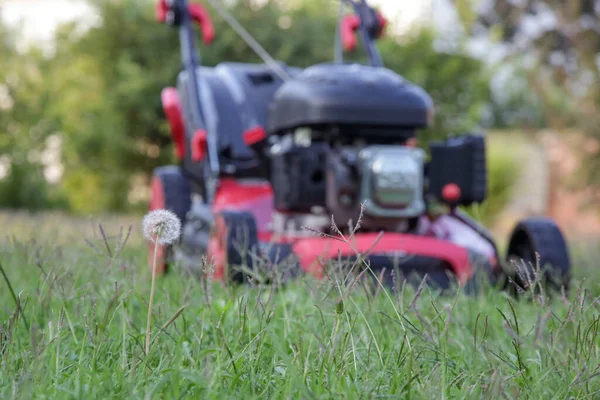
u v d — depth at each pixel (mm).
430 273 4453
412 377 2098
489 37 16297
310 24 14781
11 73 20516
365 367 2281
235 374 2168
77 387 1956
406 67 14688
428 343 2516
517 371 2275
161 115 15734
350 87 4504
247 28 14680
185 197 5809
